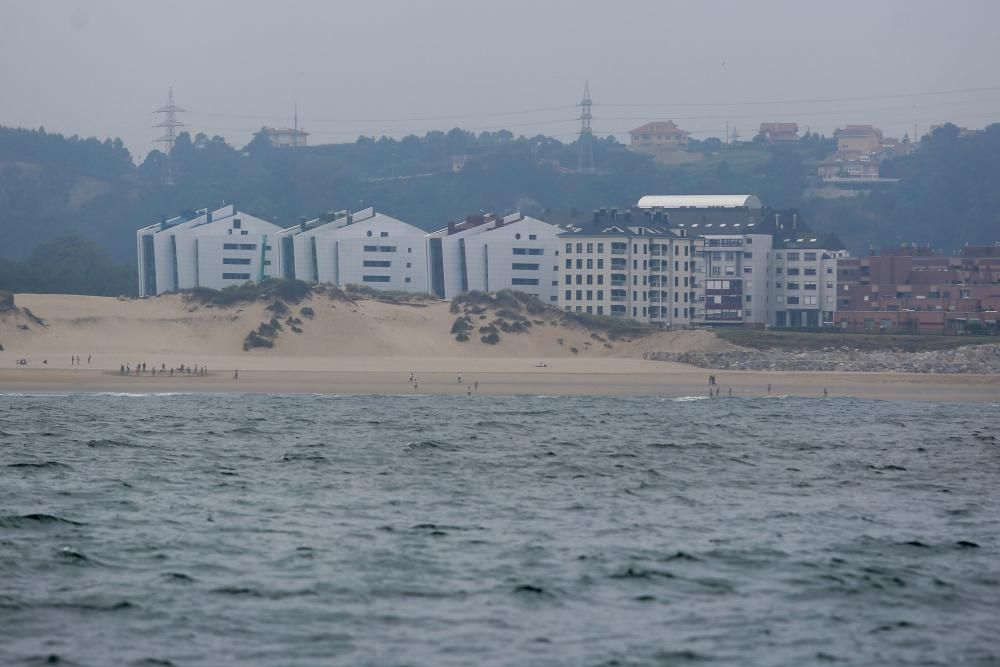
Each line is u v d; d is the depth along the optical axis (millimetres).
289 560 188125
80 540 199750
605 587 174500
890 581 181000
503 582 176250
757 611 163875
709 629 155125
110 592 167000
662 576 181500
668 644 148500
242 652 143250
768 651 146625
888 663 143125
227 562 186125
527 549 199750
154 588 169625
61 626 151625
